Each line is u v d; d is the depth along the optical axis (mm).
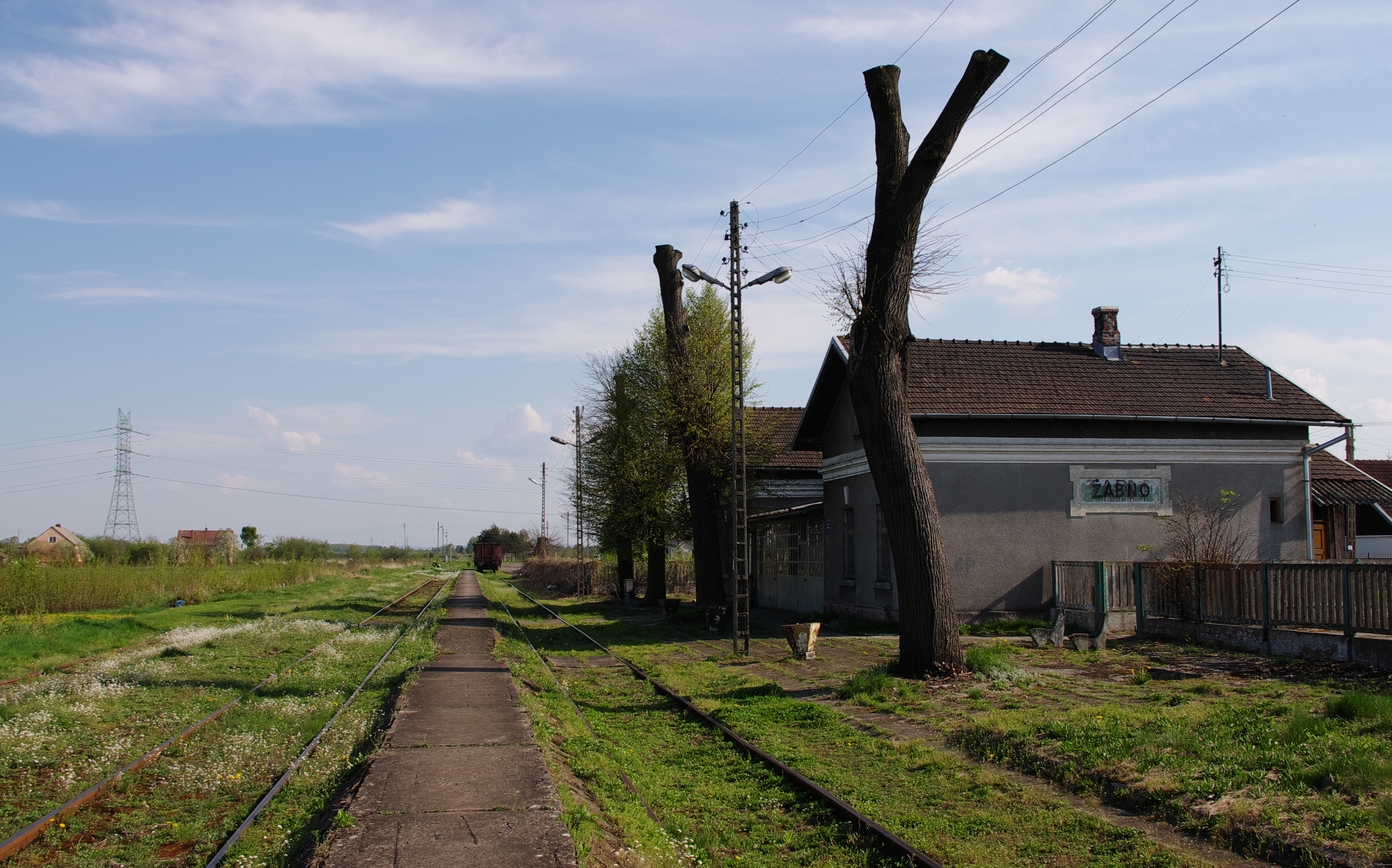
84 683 12633
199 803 7312
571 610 32781
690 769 9055
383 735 9305
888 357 13594
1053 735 8672
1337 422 20984
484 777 7520
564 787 7258
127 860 6035
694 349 28766
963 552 20016
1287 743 7645
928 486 13578
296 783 7727
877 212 13641
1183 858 5738
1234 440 21078
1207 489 20875
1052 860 5953
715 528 27047
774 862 6367
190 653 17109
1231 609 15039
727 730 10234
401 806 6625
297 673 14516
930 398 20438
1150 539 20531
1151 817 6605
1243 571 14828
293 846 6129
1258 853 5766
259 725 10156
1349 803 6125
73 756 8688
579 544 42469
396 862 5473
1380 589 12289
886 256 13469
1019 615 20016
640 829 6691
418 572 84625
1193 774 7020
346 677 14305
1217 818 6211
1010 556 20125
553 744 9180
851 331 14211
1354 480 24969
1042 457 20484
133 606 29656
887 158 13594
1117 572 17984
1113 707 9781
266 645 18531
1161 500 20703
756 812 7480
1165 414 20625
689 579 42656
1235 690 11250
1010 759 8367
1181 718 9000
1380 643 12039
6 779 7844
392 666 15781
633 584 35094
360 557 81875
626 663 17000
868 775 8234
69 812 6918
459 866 5418
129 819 6883
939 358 22188
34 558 27047
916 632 13258
